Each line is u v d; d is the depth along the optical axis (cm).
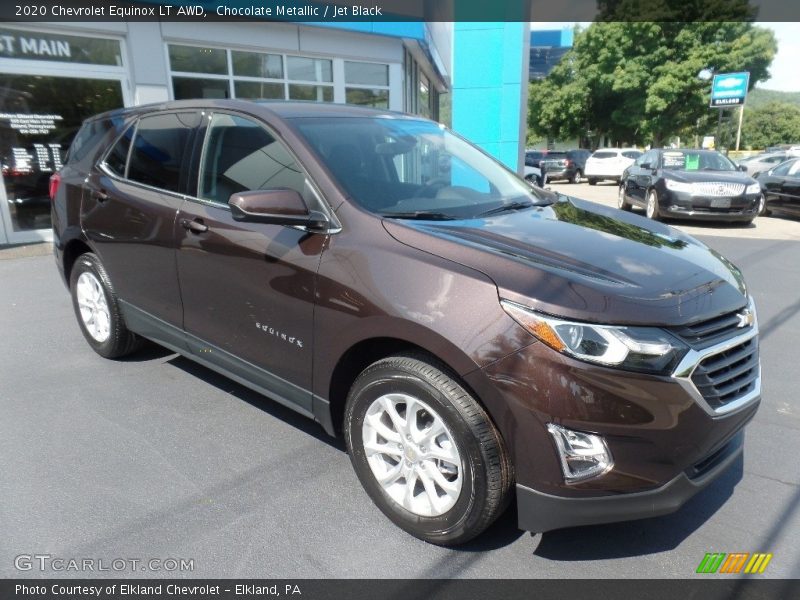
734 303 247
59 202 446
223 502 278
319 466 308
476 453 226
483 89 1261
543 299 215
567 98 3800
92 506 274
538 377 211
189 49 973
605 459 211
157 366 433
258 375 313
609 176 2820
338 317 260
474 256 238
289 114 321
